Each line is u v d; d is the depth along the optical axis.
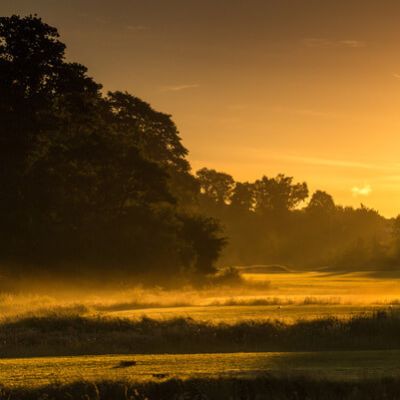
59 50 77.75
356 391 14.70
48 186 75.38
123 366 19.23
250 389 15.02
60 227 78.00
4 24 76.50
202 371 17.84
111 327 29.67
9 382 16.38
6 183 73.00
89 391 14.97
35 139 75.50
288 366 18.94
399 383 15.26
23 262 71.50
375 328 28.05
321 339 26.67
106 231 81.88
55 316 31.86
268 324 28.69
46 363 20.11
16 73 75.12
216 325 28.53
